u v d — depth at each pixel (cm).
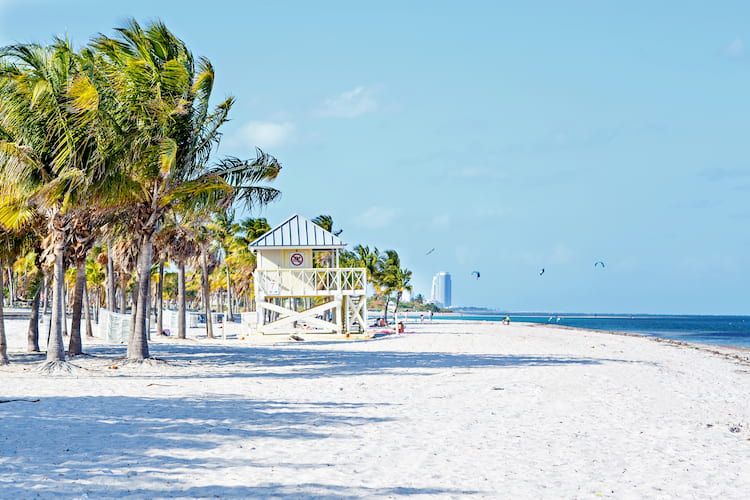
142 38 2045
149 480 760
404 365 2317
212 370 2112
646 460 930
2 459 834
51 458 849
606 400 1506
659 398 1565
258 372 2066
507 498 729
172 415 1206
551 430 1139
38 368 1908
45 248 2044
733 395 1722
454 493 742
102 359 2345
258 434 1050
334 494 724
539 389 1644
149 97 2045
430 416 1261
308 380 1836
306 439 1021
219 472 806
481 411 1330
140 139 2041
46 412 1197
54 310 1970
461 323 9075
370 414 1275
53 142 1962
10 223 1955
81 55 2017
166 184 2164
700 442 1062
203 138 2217
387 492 738
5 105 1862
